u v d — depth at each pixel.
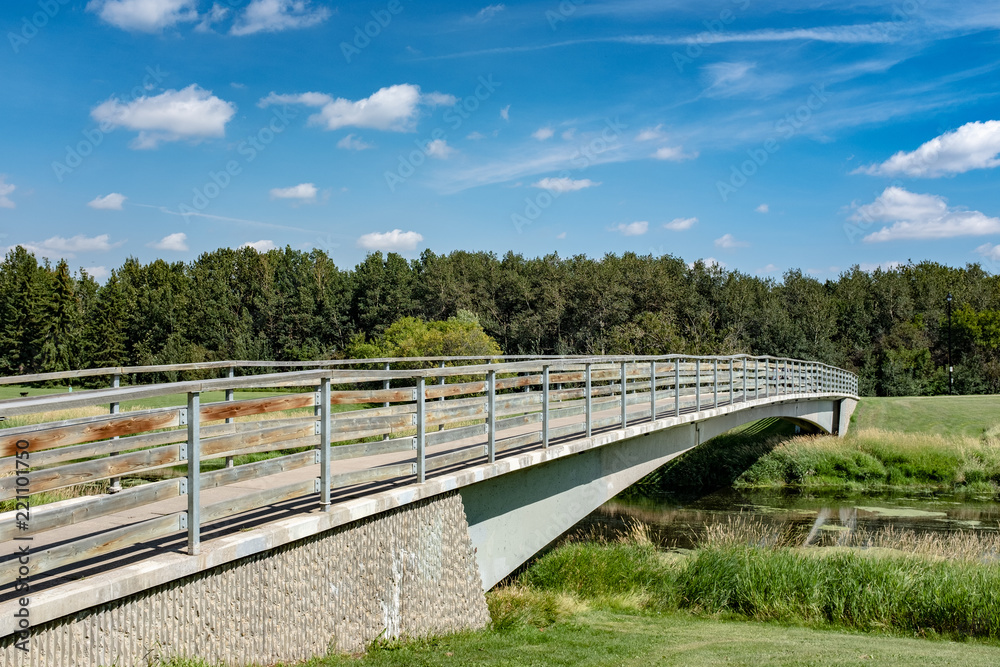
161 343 60.59
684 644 8.58
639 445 13.84
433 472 7.86
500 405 9.02
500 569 9.28
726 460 28.31
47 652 3.88
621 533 18.84
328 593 5.98
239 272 76.25
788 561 12.67
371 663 5.93
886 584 11.76
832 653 8.34
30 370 55.75
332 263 76.44
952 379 53.03
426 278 69.50
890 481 26.73
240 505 5.30
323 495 6.00
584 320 65.38
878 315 70.69
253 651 5.21
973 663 8.05
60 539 5.18
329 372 6.10
